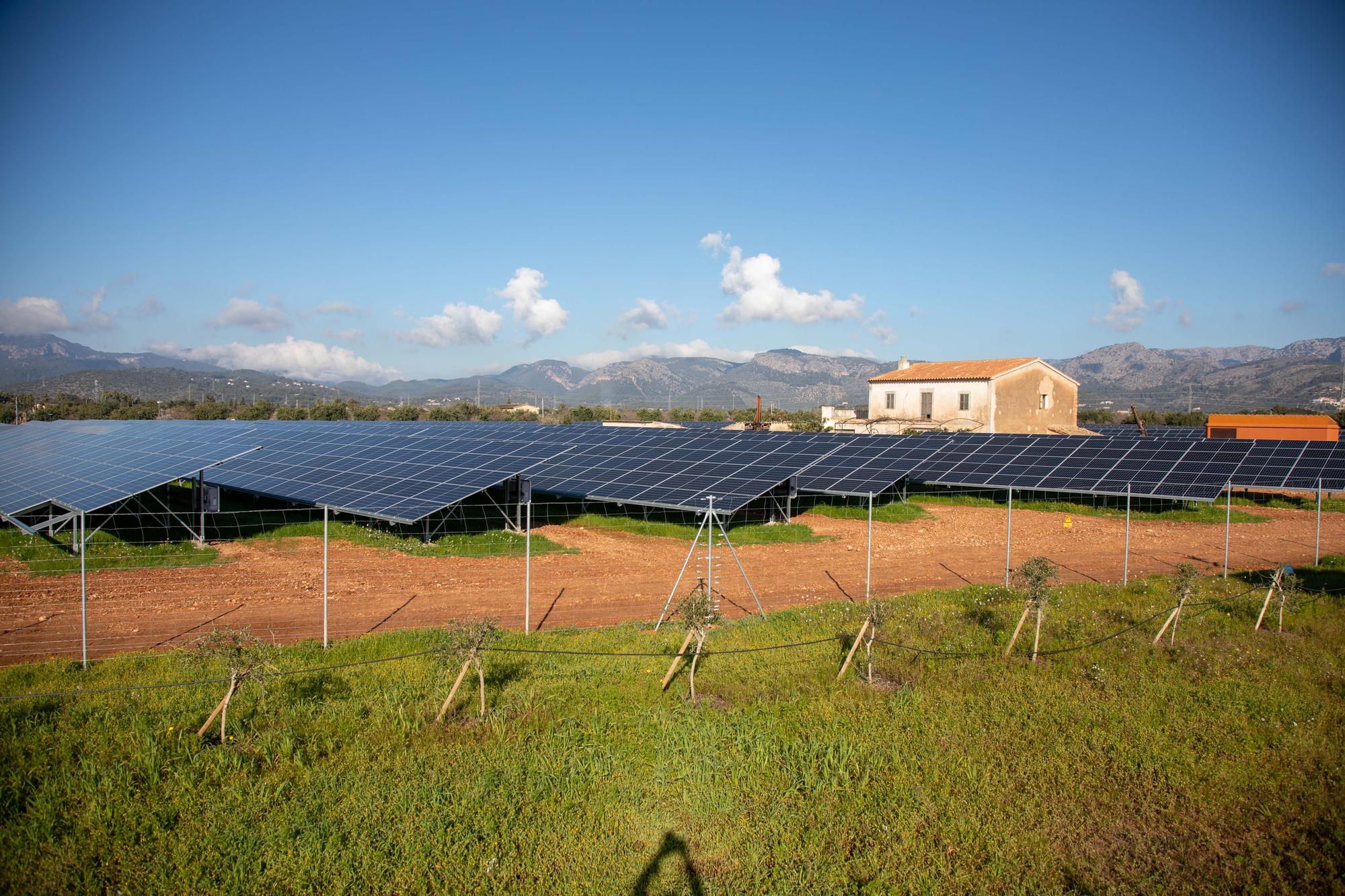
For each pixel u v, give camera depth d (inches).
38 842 349.7
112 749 434.3
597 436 1590.8
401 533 1117.1
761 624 684.7
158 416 4766.2
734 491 1086.4
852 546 1095.0
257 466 1407.5
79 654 625.0
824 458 1363.2
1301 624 693.3
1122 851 360.8
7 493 1213.7
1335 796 405.7
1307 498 1584.6
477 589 834.8
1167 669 578.6
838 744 447.8
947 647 629.0
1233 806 398.3
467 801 386.0
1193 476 1337.4
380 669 564.1
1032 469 1448.1
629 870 341.4
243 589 833.5
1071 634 660.7
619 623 713.0
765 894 328.2
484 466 1214.3
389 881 329.7
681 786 406.9
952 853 357.1
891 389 2714.1
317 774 413.1
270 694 508.7
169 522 1214.9
